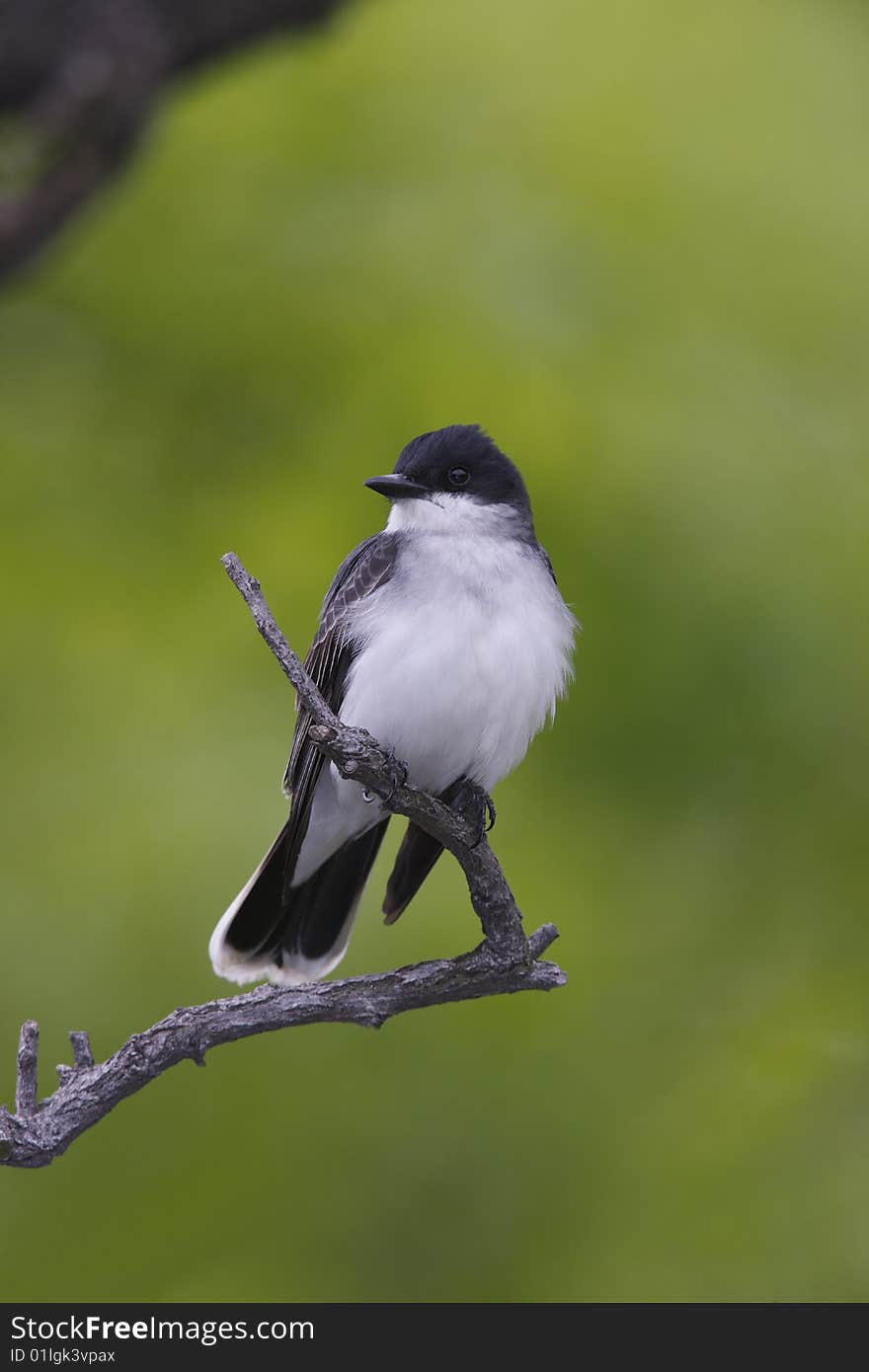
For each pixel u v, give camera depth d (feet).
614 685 36.09
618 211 39.68
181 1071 35.19
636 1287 33.47
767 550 36.37
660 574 36.04
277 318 38.47
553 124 40.24
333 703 30.09
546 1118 35.06
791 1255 33.47
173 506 38.01
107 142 34.55
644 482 36.37
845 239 39.86
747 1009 36.42
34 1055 21.71
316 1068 35.09
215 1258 34.37
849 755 36.60
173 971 32.86
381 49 41.11
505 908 23.38
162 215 39.99
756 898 37.27
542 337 37.29
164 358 39.04
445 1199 34.76
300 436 37.81
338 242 39.11
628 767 36.42
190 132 40.65
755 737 36.09
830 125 41.04
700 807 36.83
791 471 37.40
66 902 33.88
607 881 36.29
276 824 34.09
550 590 30.12
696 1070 35.76
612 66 40.86
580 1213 34.50
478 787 29.96
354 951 33.65
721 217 39.81
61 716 35.99
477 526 29.81
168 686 35.78
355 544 36.29
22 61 34.83
